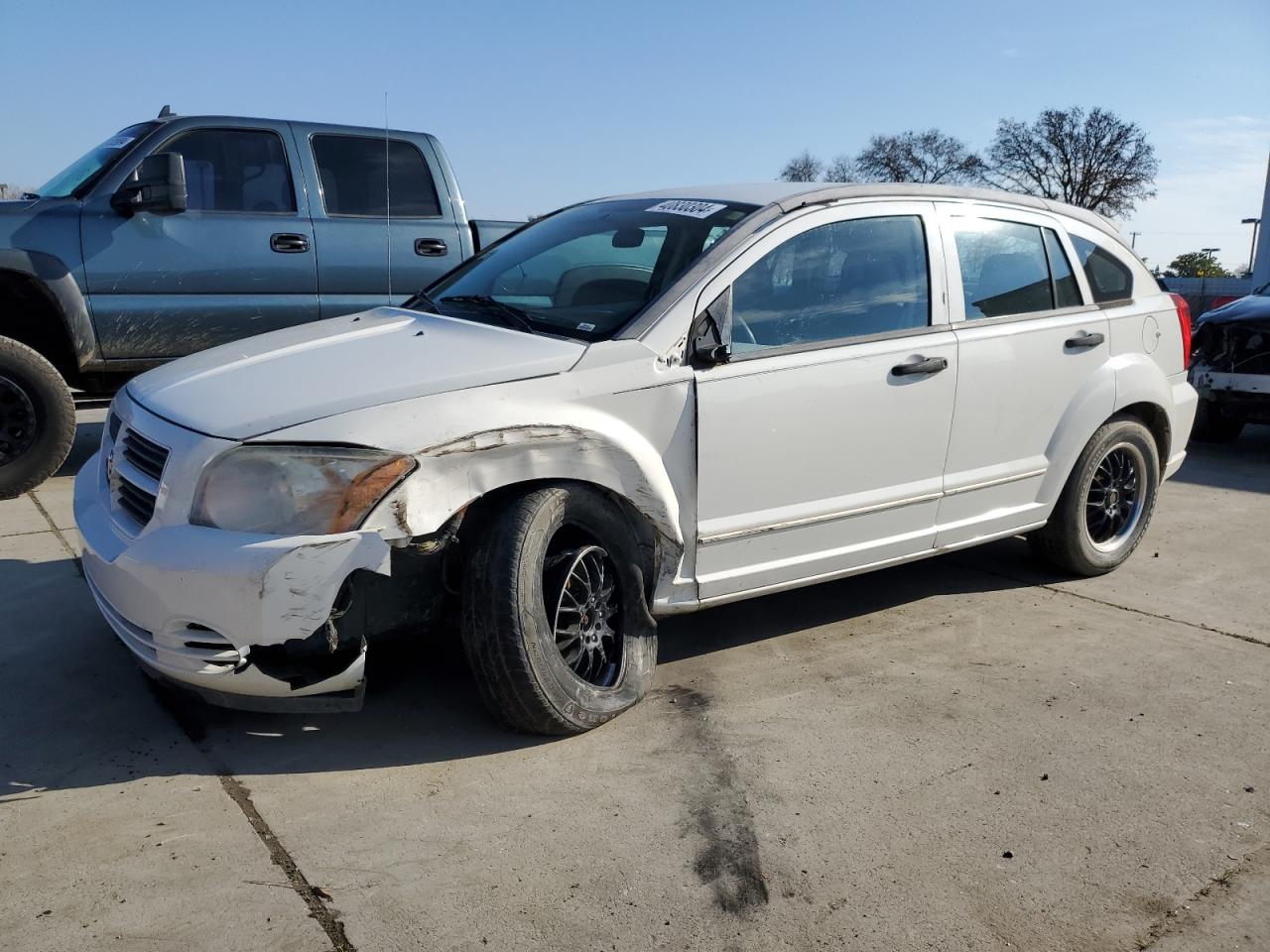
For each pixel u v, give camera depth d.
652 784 3.04
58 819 2.77
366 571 2.98
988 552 5.47
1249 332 8.22
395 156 6.97
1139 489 5.13
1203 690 3.80
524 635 3.05
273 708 2.96
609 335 3.41
